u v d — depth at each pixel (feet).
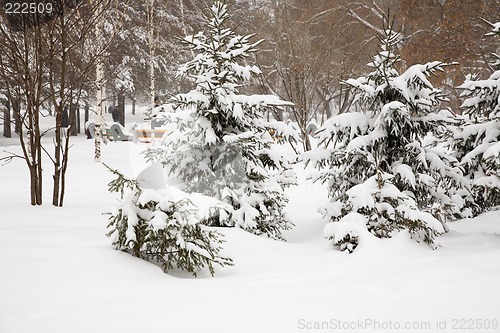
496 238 28.66
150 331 13.55
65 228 25.09
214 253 21.27
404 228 27.12
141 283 17.99
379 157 28.86
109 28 93.30
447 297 16.21
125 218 20.66
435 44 87.25
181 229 20.48
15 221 26.13
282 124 32.63
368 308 15.46
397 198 26.63
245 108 31.71
